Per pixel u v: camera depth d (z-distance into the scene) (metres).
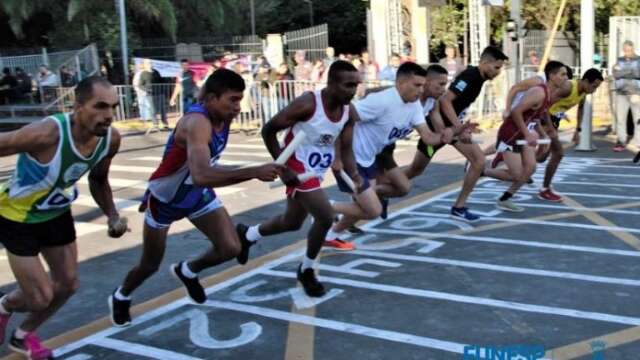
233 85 3.89
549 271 5.54
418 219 7.43
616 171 10.27
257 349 4.23
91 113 3.45
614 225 6.95
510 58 17.08
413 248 6.32
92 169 3.94
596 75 8.05
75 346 4.36
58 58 22.45
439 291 5.14
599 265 5.66
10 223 3.70
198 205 4.30
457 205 7.33
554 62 7.60
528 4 24.78
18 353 4.12
